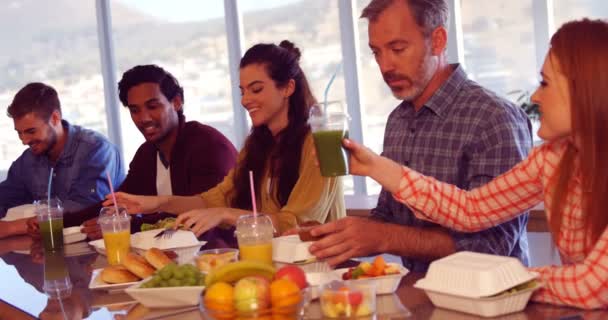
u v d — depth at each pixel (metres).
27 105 4.09
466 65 4.62
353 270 1.75
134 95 3.43
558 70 1.54
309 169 2.71
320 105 1.86
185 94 5.88
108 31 6.11
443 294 1.54
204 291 1.50
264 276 1.54
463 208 1.89
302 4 5.24
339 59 5.10
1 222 3.45
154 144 3.58
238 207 3.00
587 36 1.51
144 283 1.82
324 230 1.97
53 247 2.86
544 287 1.55
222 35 5.68
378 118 5.03
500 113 2.20
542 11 4.31
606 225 1.54
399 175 1.90
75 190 4.16
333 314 1.49
